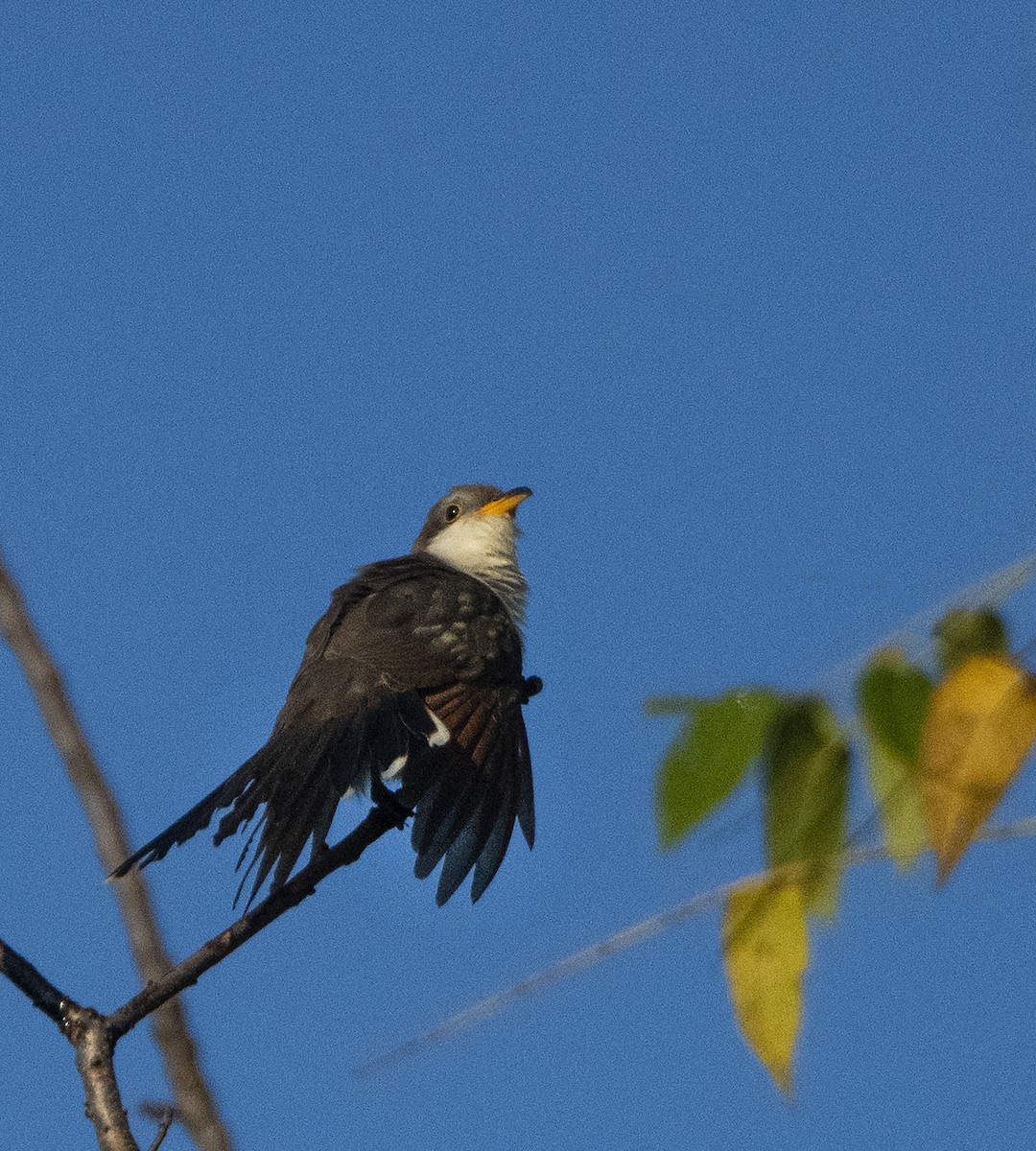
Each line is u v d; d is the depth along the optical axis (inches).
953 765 152.8
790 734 169.8
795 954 166.7
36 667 295.7
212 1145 256.7
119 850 290.5
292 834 364.2
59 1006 291.0
